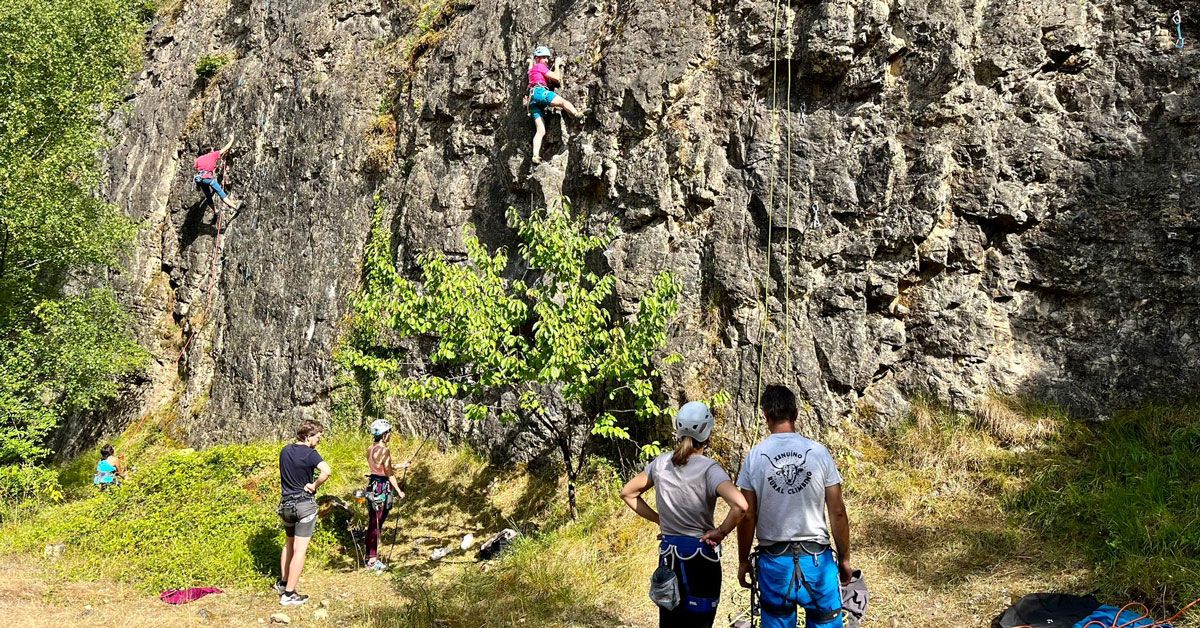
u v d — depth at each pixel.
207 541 8.04
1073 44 7.68
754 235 8.39
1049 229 7.48
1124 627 4.88
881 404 7.65
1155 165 7.24
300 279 12.81
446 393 7.46
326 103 13.67
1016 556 5.95
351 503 9.48
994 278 7.59
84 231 12.54
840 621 4.06
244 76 15.84
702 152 8.83
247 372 13.05
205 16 18.22
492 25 11.56
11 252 12.70
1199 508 5.70
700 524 4.18
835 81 8.43
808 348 7.94
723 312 8.45
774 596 4.04
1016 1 7.93
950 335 7.55
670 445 8.31
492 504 9.09
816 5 8.56
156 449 13.64
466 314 7.33
